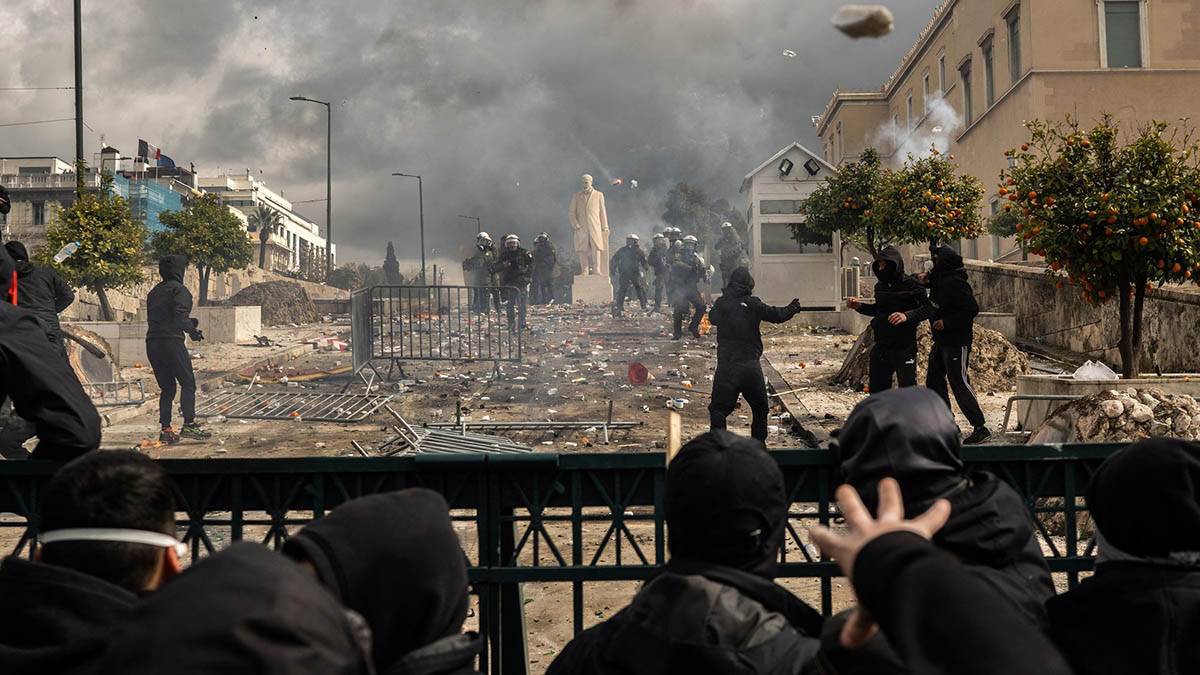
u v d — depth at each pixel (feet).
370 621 4.47
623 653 5.97
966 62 114.52
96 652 4.68
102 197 78.13
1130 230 31.07
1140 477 5.81
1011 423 33.91
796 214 72.28
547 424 32.76
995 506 6.13
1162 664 5.66
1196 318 40.81
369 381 46.75
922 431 6.11
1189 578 5.85
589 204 108.37
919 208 65.26
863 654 4.64
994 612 3.13
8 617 4.81
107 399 42.86
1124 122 89.25
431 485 9.52
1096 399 24.66
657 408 39.86
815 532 3.93
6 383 10.73
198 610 2.83
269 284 95.91
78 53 75.72
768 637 5.67
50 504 5.07
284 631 2.86
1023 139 92.89
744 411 39.27
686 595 5.86
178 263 33.86
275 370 52.49
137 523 5.01
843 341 61.82
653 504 9.52
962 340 29.32
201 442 33.47
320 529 4.53
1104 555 6.29
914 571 3.34
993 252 103.19
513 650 9.94
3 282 22.57
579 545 9.52
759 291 72.02
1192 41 89.35
